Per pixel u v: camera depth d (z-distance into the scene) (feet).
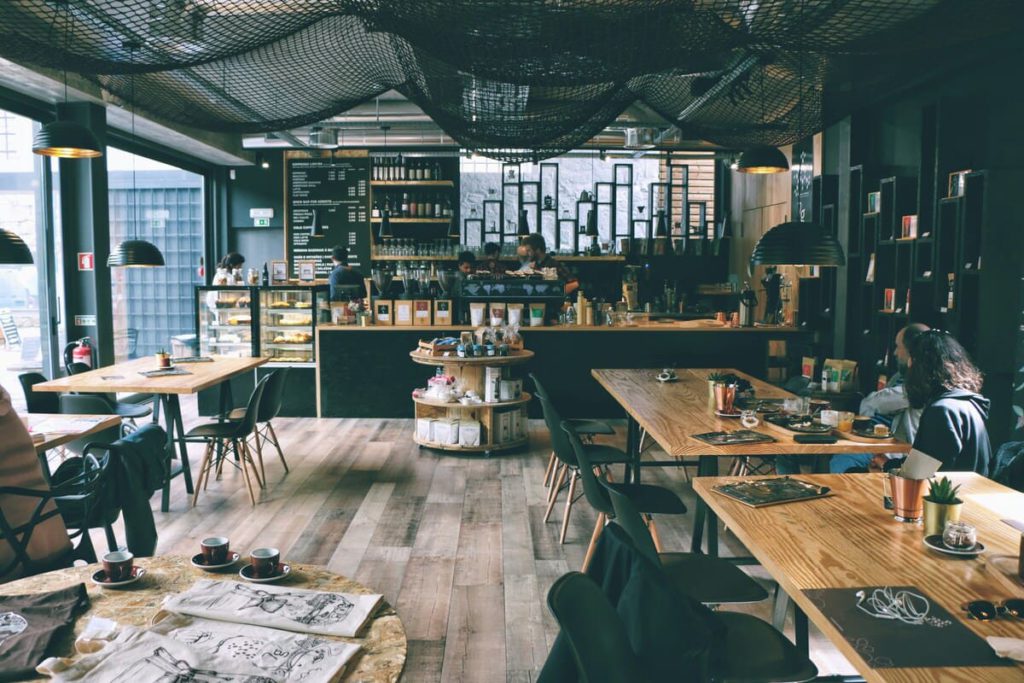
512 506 17.54
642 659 5.34
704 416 14.01
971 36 10.04
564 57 9.91
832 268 25.89
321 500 17.98
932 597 6.08
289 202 38.11
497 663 10.53
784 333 27.81
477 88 13.65
